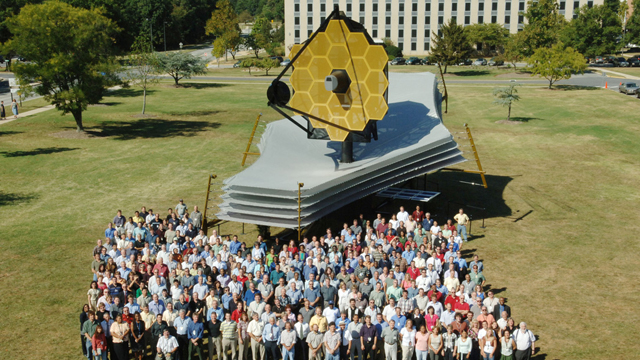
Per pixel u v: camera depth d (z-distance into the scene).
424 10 130.38
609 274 23.56
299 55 25.56
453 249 21.30
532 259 25.22
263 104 71.81
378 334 16.59
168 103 71.81
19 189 35.53
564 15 130.25
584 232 28.70
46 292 22.03
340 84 25.19
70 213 31.41
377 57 24.73
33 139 49.00
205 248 20.91
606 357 17.28
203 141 49.97
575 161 43.50
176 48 165.12
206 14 191.25
